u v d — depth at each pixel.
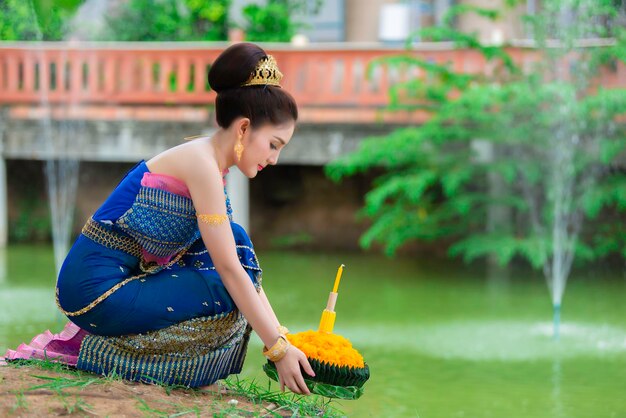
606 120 10.82
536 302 9.56
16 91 12.52
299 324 8.13
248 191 13.72
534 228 11.57
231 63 3.07
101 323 3.07
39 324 7.68
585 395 6.07
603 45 10.92
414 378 6.47
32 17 13.73
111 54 12.29
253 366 6.34
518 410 5.69
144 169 3.09
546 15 11.21
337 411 3.51
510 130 10.98
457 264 12.16
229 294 3.11
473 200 11.34
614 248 11.13
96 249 3.09
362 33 15.98
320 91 11.80
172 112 12.38
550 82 11.16
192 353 3.13
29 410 2.71
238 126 3.08
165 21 15.09
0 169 12.85
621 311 9.12
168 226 3.08
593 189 10.78
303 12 15.98
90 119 12.50
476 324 8.41
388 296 9.77
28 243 13.42
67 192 13.99
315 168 13.65
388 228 11.87
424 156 11.24
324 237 13.63
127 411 2.79
